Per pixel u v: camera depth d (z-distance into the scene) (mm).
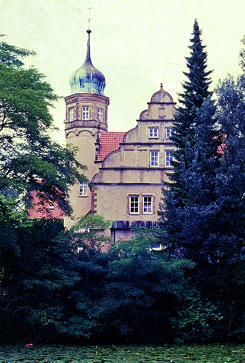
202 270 23875
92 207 34344
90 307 20234
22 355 17391
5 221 20281
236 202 24297
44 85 22094
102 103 46938
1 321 20547
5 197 24203
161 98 35500
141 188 34438
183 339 21234
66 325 20172
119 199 34344
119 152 34938
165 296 21547
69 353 17984
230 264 23531
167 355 17797
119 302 19922
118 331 20922
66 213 22469
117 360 16656
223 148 26406
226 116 25703
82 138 45375
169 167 34719
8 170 20516
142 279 21203
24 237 20500
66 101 47062
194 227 23984
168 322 21625
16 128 20547
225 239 23406
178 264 21406
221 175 24312
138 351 18719
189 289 22672
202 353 18297
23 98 19656
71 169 22219
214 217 24062
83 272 21250
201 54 29766
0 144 20562
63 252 21219
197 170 25297
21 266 20359
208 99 26453
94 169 44625
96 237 22797
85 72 46875
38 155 21297
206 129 26109
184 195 26953
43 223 21703
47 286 19469
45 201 22422
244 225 24594
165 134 35062
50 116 20719
